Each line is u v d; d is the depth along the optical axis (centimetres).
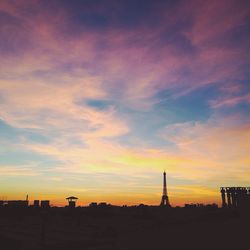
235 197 6838
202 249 2920
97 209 6881
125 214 6631
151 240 3444
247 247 2986
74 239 3441
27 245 3084
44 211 5450
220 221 5572
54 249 2989
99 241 3272
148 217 6062
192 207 7769
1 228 4522
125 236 3794
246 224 4822
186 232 4116
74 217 5934
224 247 3003
